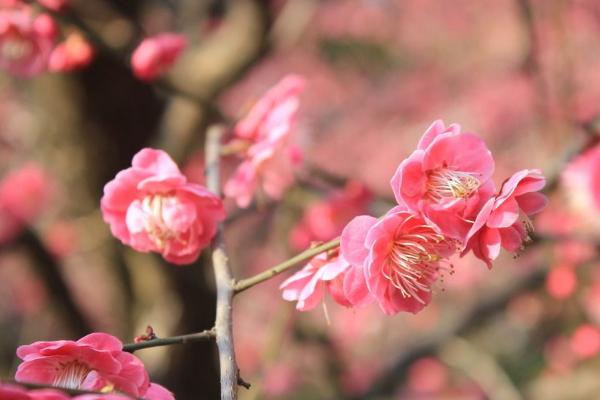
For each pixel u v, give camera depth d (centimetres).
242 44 605
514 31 1041
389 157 996
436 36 1065
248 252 805
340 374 716
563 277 624
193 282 556
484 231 248
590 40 963
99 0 497
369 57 1017
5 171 766
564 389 754
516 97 980
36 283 712
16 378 228
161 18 738
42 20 424
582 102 861
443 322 733
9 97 746
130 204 298
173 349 551
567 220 588
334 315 845
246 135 385
